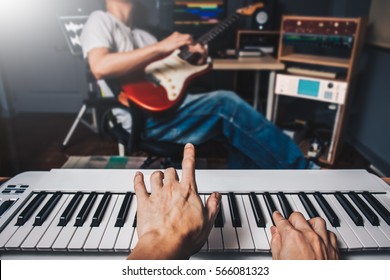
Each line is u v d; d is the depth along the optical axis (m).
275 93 2.50
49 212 0.56
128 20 1.96
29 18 3.19
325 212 0.57
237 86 3.21
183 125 1.65
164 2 2.71
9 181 0.65
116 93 1.70
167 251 0.36
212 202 0.44
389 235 0.52
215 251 0.48
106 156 2.42
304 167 1.90
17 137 2.87
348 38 2.16
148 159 1.84
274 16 2.86
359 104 2.74
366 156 2.57
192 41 2.00
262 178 0.67
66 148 2.63
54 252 0.49
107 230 0.52
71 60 3.37
